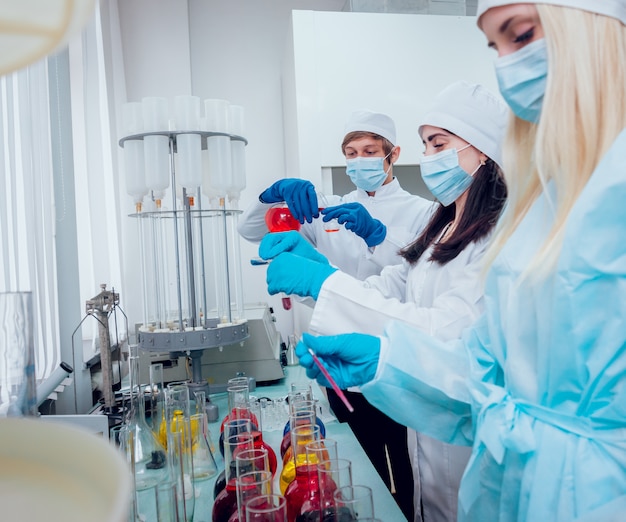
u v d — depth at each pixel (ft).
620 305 2.33
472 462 3.02
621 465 2.38
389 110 9.09
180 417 3.43
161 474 3.50
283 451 4.05
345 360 3.42
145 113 5.39
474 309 4.11
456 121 4.86
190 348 5.39
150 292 6.40
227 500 2.92
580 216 2.42
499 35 2.82
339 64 8.94
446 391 3.24
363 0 9.57
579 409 2.56
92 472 0.97
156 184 5.46
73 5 0.99
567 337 2.51
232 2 11.28
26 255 5.30
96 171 8.03
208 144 5.63
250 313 7.24
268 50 11.38
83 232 7.39
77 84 7.35
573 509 2.42
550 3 2.54
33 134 5.67
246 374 6.78
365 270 8.29
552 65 2.58
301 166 8.87
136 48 10.52
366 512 2.38
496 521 2.96
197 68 11.18
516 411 2.77
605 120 2.53
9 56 1.13
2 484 1.02
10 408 1.73
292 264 4.42
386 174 8.28
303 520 2.64
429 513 4.82
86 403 6.07
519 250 2.91
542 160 2.68
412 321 4.07
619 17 2.51
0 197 4.76
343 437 4.80
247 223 7.75
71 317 6.40
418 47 9.14
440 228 5.57
